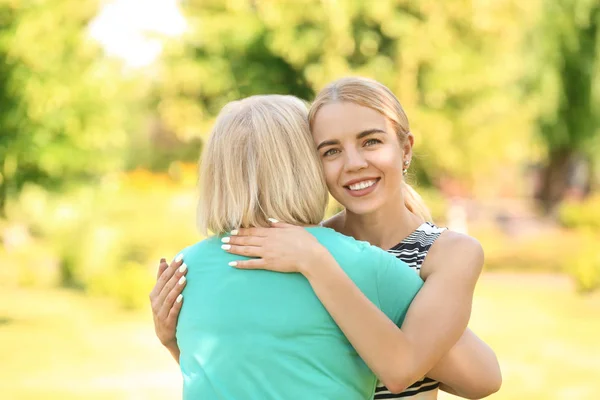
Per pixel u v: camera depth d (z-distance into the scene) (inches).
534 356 412.5
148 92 745.0
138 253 786.8
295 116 89.7
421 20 693.9
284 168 86.9
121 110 514.3
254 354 81.7
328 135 97.1
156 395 327.6
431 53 692.7
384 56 692.7
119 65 513.0
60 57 456.4
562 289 682.8
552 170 1146.7
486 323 513.3
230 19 681.6
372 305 82.4
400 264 88.0
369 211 98.6
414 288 87.7
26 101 447.2
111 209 749.9
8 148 453.7
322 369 81.9
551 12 946.1
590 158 1128.2
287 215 86.7
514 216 1160.2
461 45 724.0
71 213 707.4
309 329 82.0
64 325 508.7
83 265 706.8
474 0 698.8
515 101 867.4
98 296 637.9
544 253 900.6
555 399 321.7
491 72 733.9
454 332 87.4
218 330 83.7
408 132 103.3
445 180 1013.2
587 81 960.9
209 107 712.4
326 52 665.6
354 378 83.4
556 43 946.7
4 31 438.0
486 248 934.4
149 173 1155.9
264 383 81.3
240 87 689.6
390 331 82.0
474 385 93.0
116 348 431.5
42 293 660.7
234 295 84.0
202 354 84.4
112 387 342.3
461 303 90.0
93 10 473.7
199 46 698.2
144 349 428.1
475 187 1055.0
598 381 356.2
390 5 674.8
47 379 358.9
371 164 97.5
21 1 439.2
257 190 86.6
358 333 81.1
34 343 446.6
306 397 81.0
